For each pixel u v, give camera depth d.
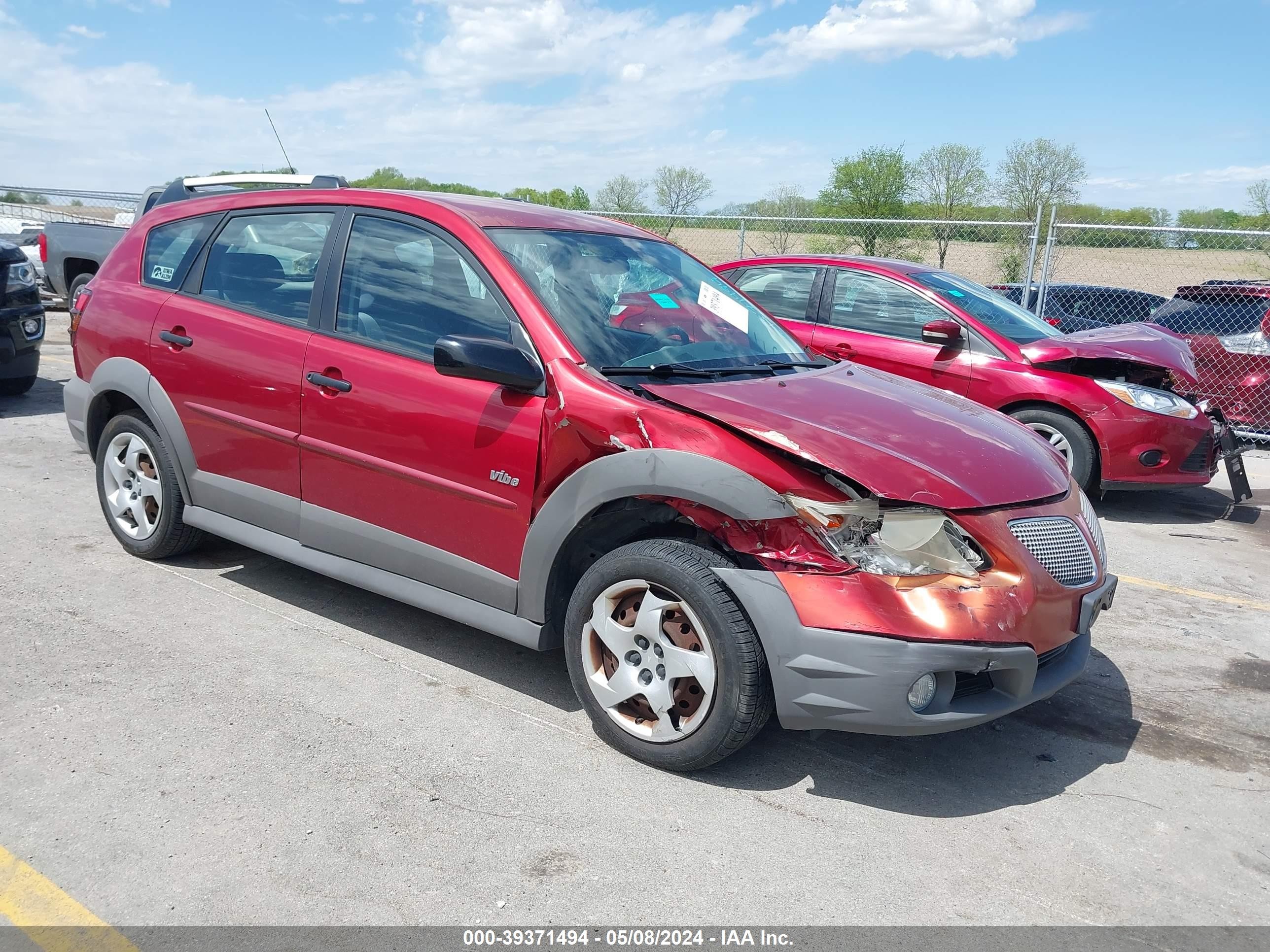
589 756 3.14
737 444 2.87
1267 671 4.20
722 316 3.94
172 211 4.55
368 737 3.16
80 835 2.57
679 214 13.40
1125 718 3.69
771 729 3.44
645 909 2.42
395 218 3.75
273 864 2.50
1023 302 11.62
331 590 4.42
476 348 3.04
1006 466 3.15
